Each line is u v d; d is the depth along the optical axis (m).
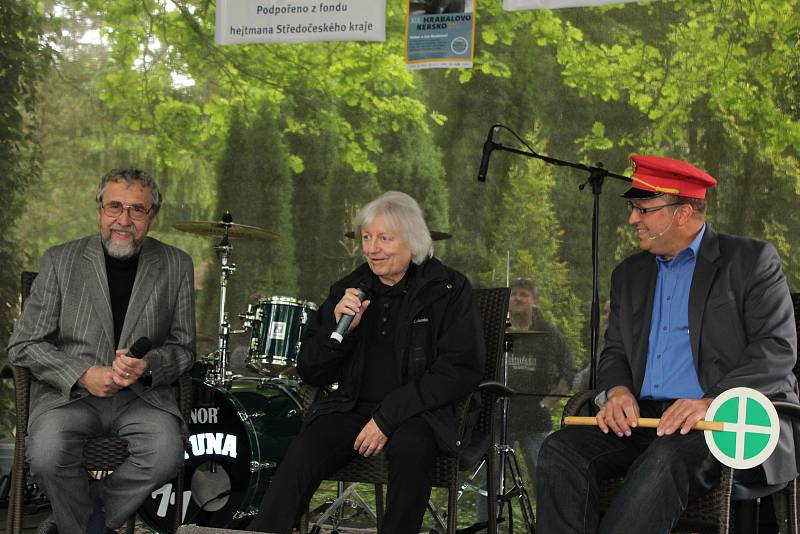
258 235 5.10
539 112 5.63
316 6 5.16
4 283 5.71
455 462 3.02
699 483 2.71
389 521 2.83
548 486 2.90
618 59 5.58
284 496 2.91
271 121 5.83
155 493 3.89
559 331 5.52
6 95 5.79
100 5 5.88
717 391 2.79
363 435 2.95
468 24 5.49
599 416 2.90
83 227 5.80
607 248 5.55
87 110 5.86
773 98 5.43
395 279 3.21
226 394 3.89
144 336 3.48
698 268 3.01
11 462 4.81
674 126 5.52
